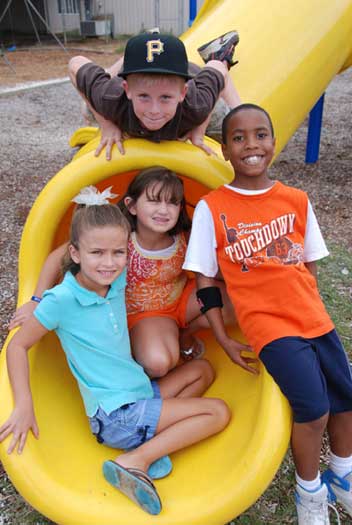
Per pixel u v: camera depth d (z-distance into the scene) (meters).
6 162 5.08
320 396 1.49
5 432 1.49
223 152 1.70
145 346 1.91
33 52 13.18
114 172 1.81
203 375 1.93
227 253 1.64
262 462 1.44
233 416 1.76
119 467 1.47
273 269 1.60
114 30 16.97
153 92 1.61
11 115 6.96
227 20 2.78
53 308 1.62
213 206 1.67
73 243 1.64
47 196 1.85
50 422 1.68
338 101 7.68
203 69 1.91
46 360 1.86
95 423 1.70
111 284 1.73
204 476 1.56
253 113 1.61
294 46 2.74
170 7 16.06
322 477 1.75
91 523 1.42
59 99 7.88
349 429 1.64
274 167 4.95
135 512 1.44
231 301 1.82
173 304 2.04
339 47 3.04
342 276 3.11
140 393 1.73
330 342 1.59
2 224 3.79
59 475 1.52
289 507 1.76
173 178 1.80
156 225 1.81
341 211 4.00
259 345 1.56
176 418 1.68
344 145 5.55
